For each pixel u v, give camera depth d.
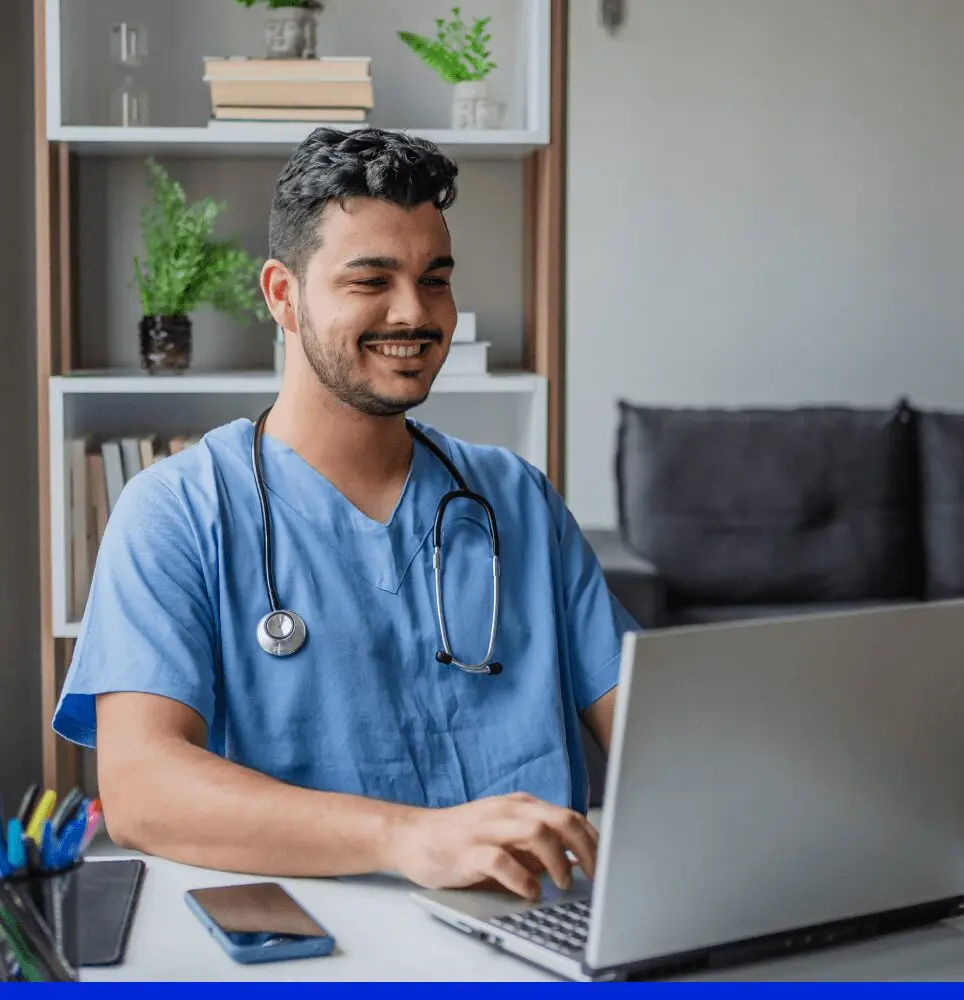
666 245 3.78
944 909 1.06
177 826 1.18
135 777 1.22
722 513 3.41
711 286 3.81
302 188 1.36
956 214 3.86
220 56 2.62
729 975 0.94
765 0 3.73
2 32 2.79
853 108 3.80
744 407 3.79
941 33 3.80
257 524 1.39
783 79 3.77
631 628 1.58
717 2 3.72
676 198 3.77
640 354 3.80
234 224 2.65
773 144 3.78
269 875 1.16
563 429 2.46
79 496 2.40
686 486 3.42
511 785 1.40
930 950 1.00
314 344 1.37
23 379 2.83
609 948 0.90
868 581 3.45
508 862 1.06
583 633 1.53
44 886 0.86
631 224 3.76
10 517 2.83
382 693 1.38
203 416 2.66
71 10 2.43
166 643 1.31
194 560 1.36
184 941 1.00
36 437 2.84
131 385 2.38
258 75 2.38
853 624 0.95
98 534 2.43
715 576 3.39
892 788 0.99
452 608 1.42
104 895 1.08
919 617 0.98
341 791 1.36
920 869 1.02
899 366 3.90
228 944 0.98
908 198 3.84
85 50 2.55
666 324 3.80
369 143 1.36
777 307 3.83
